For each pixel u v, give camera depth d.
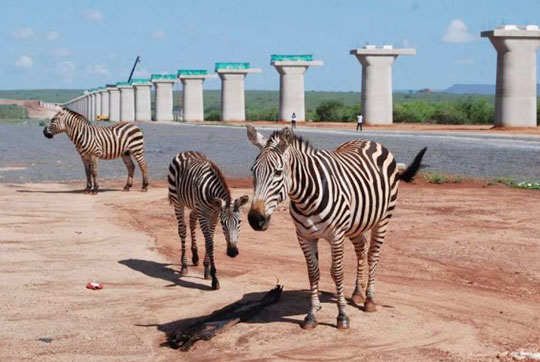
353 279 10.90
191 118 98.44
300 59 77.12
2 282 10.73
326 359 7.57
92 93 173.50
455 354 7.68
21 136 52.09
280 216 16.31
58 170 27.42
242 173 24.22
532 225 14.81
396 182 9.29
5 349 7.90
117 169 27.19
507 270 11.41
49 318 9.03
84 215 16.64
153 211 17.22
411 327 8.59
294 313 9.09
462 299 9.81
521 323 8.80
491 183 20.55
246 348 7.93
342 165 8.38
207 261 11.02
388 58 64.31
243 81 88.62
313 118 98.88
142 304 9.63
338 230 8.15
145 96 121.56
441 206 17.19
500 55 51.78
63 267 11.73
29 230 14.78
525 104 51.31
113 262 12.12
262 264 11.95
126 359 7.66
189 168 10.75
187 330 8.22
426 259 12.16
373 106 64.50
